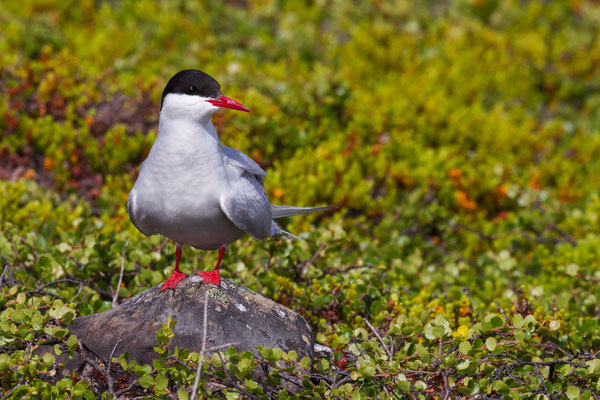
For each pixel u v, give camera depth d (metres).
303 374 6.81
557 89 18.92
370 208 12.62
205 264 9.12
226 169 7.39
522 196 13.16
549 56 19.58
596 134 16.20
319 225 12.35
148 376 6.64
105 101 13.75
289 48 18.12
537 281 10.34
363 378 6.94
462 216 12.98
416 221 12.43
